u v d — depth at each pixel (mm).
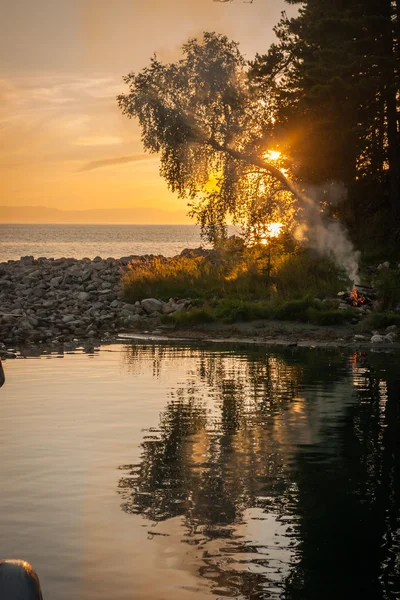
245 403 9336
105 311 20703
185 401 9469
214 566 4434
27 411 8820
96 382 10836
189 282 22547
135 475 6312
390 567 4422
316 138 25688
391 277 20688
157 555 4605
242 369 12148
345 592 4078
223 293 21625
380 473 6355
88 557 4559
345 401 9430
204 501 5629
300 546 4746
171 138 28000
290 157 27047
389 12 26859
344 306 19000
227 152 28234
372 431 7863
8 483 6070
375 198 27625
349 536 4906
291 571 4355
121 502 5598
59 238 163125
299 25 28703
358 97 25844
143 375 11492
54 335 17406
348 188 26844
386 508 5457
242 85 28484
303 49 27844
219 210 28109
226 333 17453
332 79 25156
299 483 6086
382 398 9625
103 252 70812
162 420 8391
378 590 4109
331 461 6734
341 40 26828
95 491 5855
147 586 4160
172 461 6746
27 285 25266
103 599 3986
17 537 4887
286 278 21734
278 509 5449
